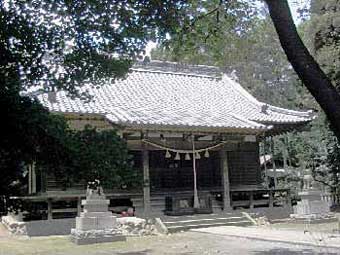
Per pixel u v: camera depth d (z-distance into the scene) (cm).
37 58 648
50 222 1802
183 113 2253
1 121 529
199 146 2366
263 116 2428
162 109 2264
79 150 558
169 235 1769
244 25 1005
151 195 2262
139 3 725
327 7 2042
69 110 1881
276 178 3148
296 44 513
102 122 2064
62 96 2038
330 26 2045
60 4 666
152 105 2316
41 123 538
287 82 4469
